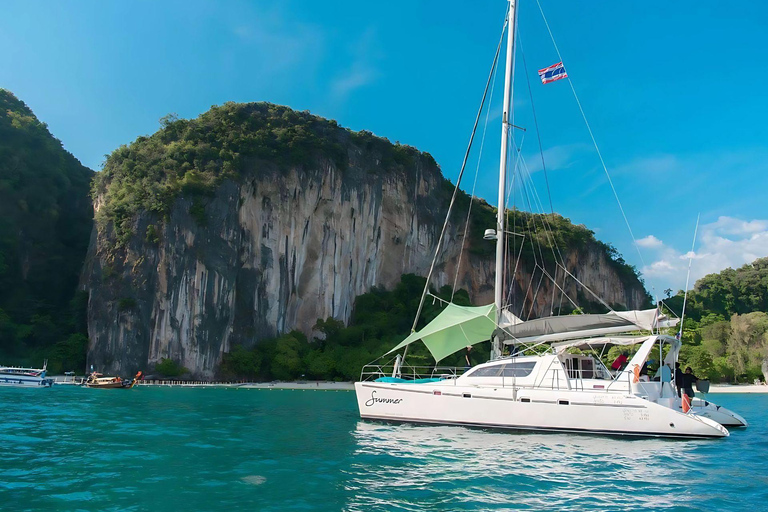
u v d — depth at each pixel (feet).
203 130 296.30
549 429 55.06
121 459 42.68
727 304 401.29
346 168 329.93
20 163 296.10
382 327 294.87
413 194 365.20
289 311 294.87
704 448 49.34
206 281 246.68
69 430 58.85
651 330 57.36
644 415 53.01
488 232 67.00
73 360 232.12
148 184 258.57
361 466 40.91
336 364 243.40
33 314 254.06
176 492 33.04
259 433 58.80
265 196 290.56
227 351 247.09
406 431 57.11
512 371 58.95
